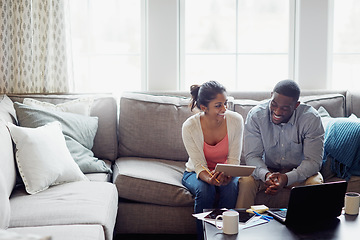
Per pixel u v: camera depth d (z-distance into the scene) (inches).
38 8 136.7
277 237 75.3
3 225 73.4
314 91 137.8
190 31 149.2
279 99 104.3
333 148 114.0
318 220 83.3
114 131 130.2
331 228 79.7
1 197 74.6
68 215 81.6
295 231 78.1
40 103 125.1
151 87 146.1
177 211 109.0
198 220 101.1
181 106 130.3
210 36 149.3
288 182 104.0
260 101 134.9
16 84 138.4
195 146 108.7
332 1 147.8
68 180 102.5
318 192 81.6
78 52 146.7
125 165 117.8
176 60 145.2
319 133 108.5
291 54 148.9
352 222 82.9
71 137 117.5
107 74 148.9
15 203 88.1
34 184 95.3
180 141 127.7
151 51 144.8
